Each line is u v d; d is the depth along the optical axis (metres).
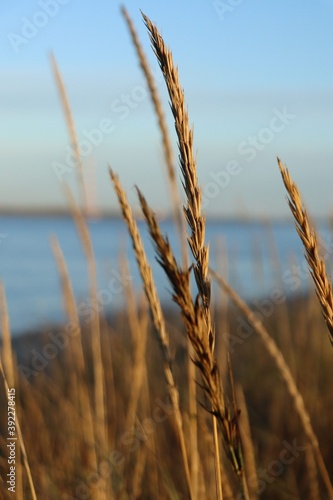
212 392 1.02
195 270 1.02
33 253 15.36
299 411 1.40
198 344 1.01
